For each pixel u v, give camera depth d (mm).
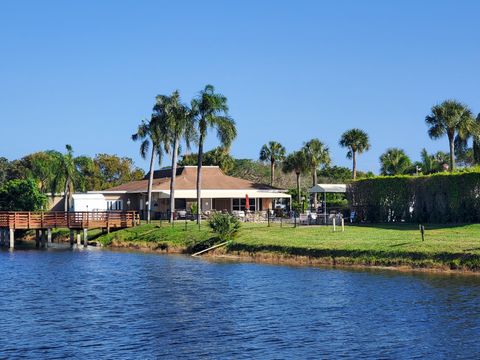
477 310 29531
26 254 63656
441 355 23078
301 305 31984
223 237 58938
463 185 56312
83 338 26547
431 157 95812
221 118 73188
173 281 41219
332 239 51031
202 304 33062
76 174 92250
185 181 91312
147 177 108750
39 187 105688
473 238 45625
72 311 32000
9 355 24234
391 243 46094
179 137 74875
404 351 23641
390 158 100750
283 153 118625
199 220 71062
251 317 29641
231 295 35375
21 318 30531
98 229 82375
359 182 66500
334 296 33969
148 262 52938
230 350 24312
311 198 108250
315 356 23266
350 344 24703
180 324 28641
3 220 73125
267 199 93000
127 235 72750
